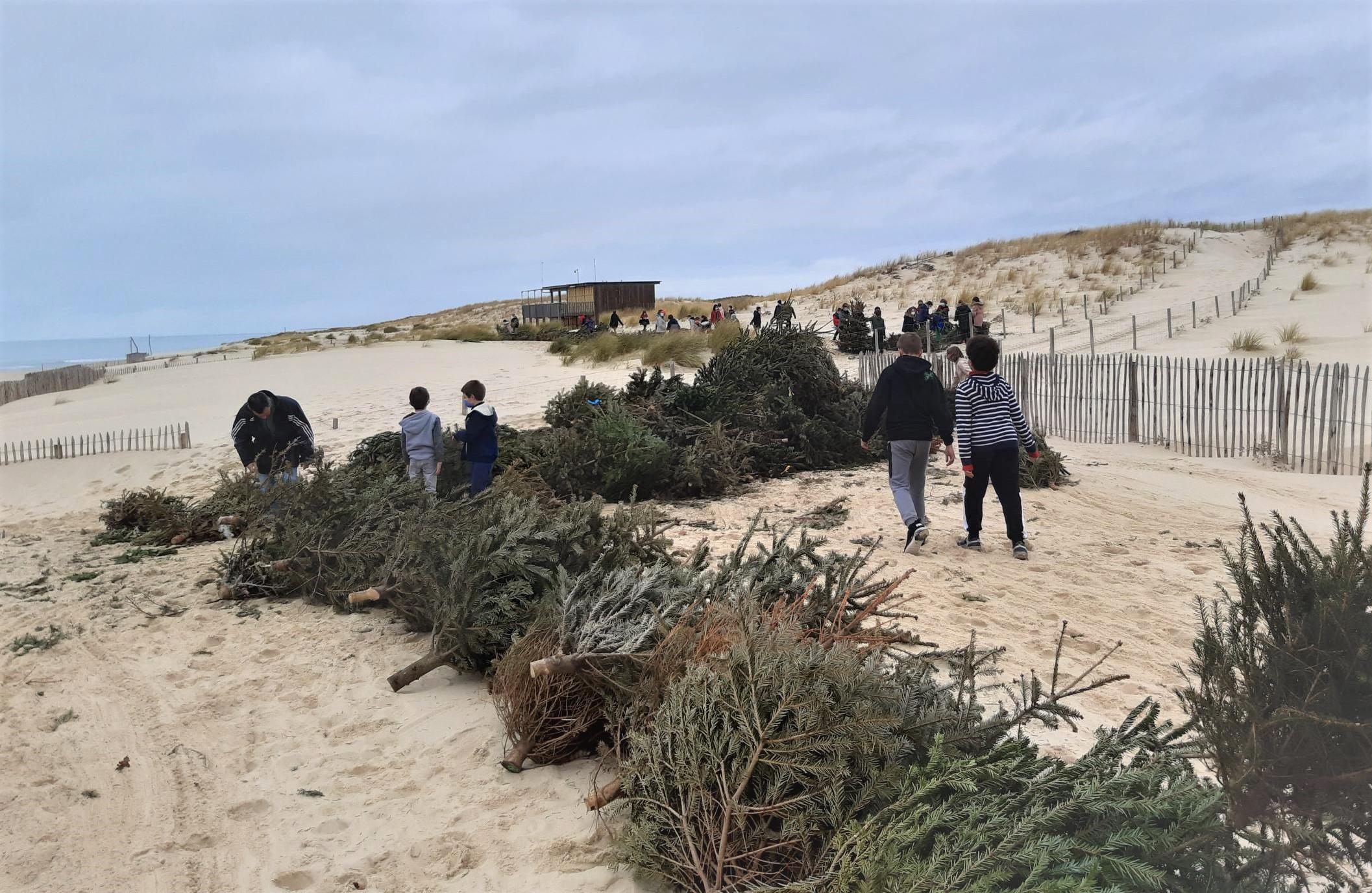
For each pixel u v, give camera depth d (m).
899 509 7.57
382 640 5.41
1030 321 34.75
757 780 2.96
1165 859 2.51
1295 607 2.80
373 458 10.60
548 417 11.93
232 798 3.64
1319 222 46.66
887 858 2.45
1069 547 7.69
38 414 23.06
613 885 3.00
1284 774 2.66
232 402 21.28
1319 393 14.85
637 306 51.44
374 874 3.11
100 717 4.46
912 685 3.37
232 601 6.42
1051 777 2.70
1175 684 4.71
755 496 9.91
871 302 44.72
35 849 3.27
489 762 3.87
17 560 8.32
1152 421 14.57
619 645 3.86
